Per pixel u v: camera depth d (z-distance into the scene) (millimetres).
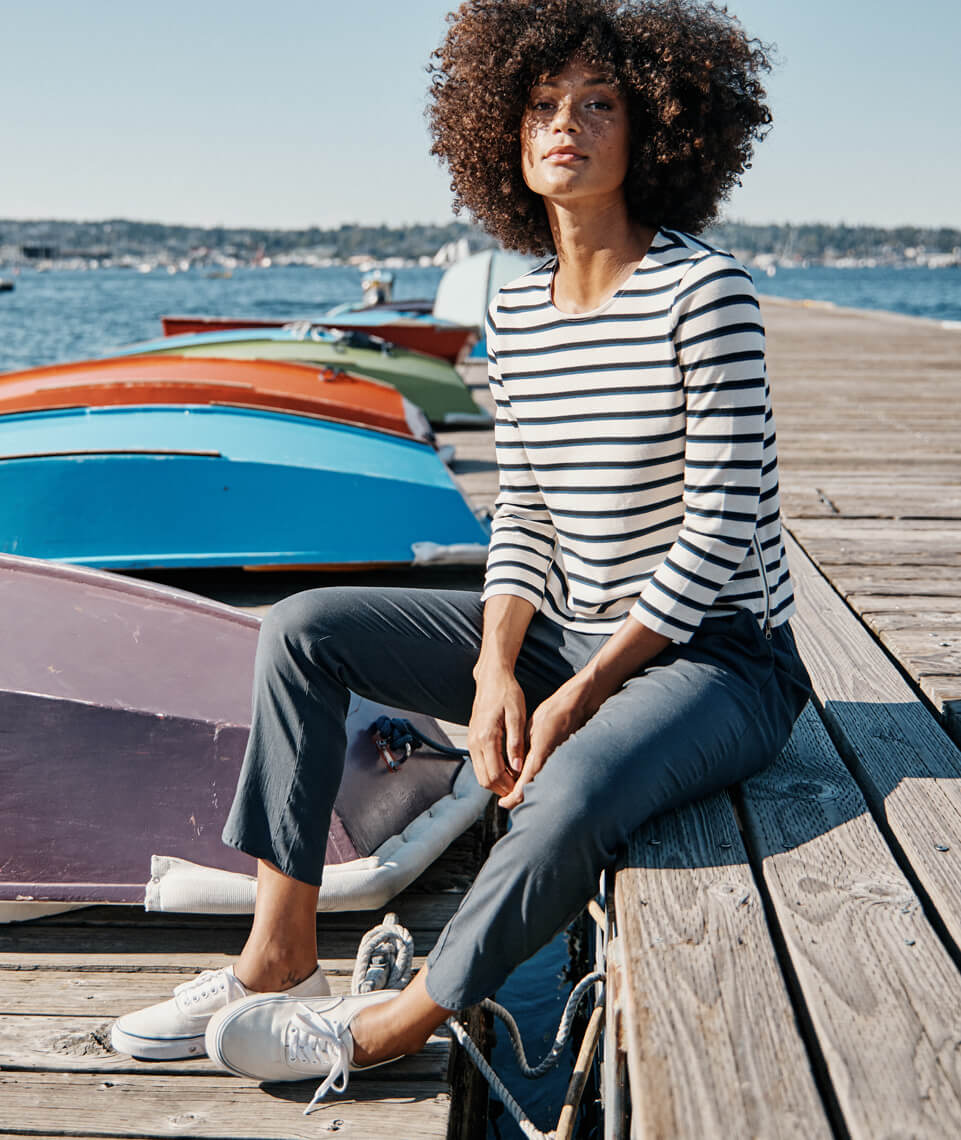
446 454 6773
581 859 1549
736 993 1374
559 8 1805
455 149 2127
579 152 1777
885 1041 1283
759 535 1844
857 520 4727
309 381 6477
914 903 1562
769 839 1752
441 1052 1854
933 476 5730
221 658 2389
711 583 1708
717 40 1905
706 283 1691
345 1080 1673
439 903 2301
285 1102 1733
